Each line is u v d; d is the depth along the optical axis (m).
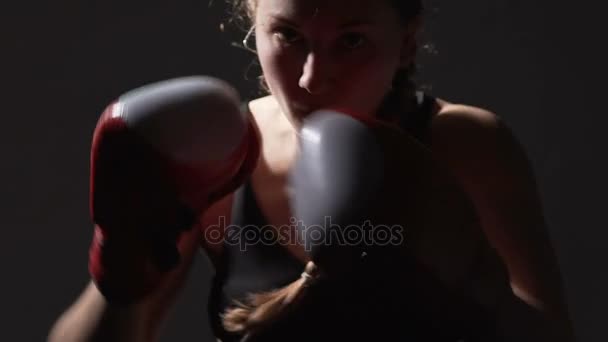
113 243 1.13
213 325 1.35
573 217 3.18
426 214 1.07
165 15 3.29
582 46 3.18
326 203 1.06
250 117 1.46
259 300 1.26
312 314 1.21
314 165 1.09
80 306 1.31
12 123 3.27
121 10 3.28
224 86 1.17
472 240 1.10
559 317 1.26
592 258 3.15
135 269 1.14
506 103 3.21
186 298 3.25
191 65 3.29
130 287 1.14
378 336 1.21
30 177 3.28
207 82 1.16
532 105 3.20
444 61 3.20
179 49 3.29
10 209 3.27
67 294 3.26
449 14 3.18
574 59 3.18
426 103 1.39
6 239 3.26
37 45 3.27
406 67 1.34
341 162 1.08
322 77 1.16
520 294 1.28
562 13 3.18
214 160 1.12
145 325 1.34
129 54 3.29
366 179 1.06
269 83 1.23
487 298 1.11
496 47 3.20
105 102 3.29
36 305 3.25
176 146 1.10
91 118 3.29
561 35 3.18
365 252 1.05
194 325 3.24
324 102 1.18
